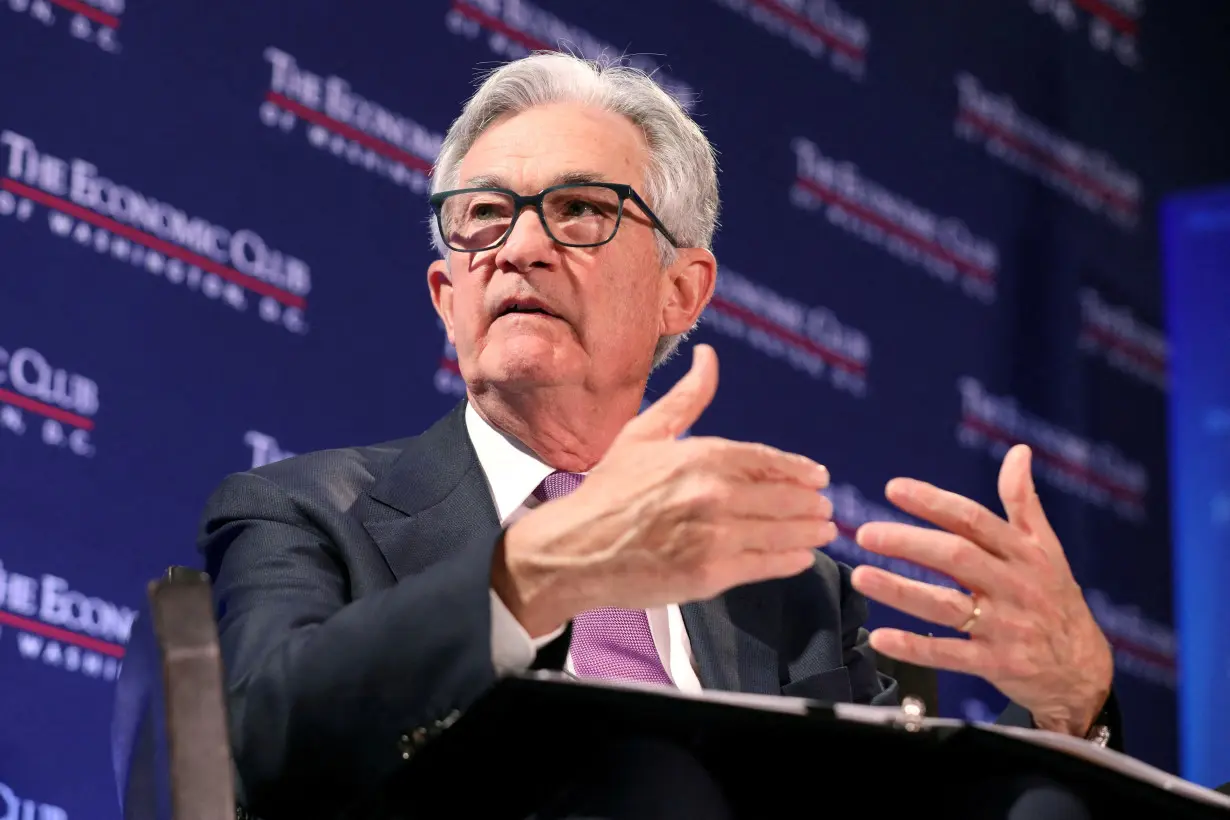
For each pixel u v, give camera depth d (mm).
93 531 11312
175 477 11820
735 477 5516
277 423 12453
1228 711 17719
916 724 5133
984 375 17156
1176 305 18984
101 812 10945
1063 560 6430
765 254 15773
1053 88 18625
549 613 5633
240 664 6199
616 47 15297
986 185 17766
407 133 13758
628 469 5625
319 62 13289
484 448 8094
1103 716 6555
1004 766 5465
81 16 12016
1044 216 18141
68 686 10984
